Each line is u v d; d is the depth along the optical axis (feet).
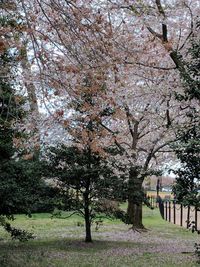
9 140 35.53
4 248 39.63
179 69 39.32
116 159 47.09
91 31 22.04
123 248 40.65
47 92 27.17
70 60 22.52
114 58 23.15
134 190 44.70
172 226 64.85
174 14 43.32
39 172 41.55
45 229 56.49
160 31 48.49
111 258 34.47
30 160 40.68
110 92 28.86
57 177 42.98
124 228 60.03
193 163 30.81
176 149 30.81
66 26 21.97
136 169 51.67
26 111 33.09
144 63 41.83
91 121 31.53
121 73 28.60
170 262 32.55
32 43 21.97
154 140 58.90
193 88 31.89
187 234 54.95
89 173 42.34
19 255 35.29
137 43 36.94
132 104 52.54
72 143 42.83
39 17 24.18
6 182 36.14
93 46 22.15
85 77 23.04
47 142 43.09
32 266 30.68
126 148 60.39
